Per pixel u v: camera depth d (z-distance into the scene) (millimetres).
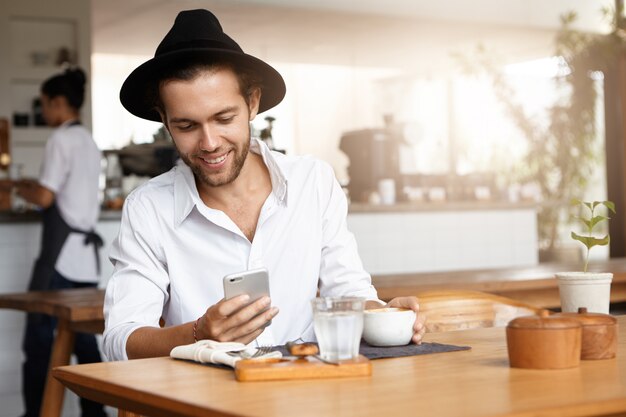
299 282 2373
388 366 1672
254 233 2357
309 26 10875
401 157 8117
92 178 5609
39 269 5477
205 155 2107
